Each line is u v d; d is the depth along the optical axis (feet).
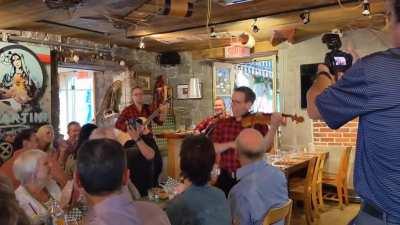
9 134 16.83
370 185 4.02
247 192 7.84
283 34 19.06
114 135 9.89
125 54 22.47
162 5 12.53
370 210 4.03
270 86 24.93
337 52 5.00
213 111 23.94
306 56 20.99
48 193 8.96
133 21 14.98
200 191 6.78
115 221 4.54
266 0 13.21
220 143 10.75
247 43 19.49
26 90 17.52
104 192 4.63
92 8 13.61
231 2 13.39
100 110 22.66
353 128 19.77
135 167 11.22
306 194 16.48
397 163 3.79
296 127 21.33
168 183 10.89
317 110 4.46
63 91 25.41
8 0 12.50
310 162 16.53
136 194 9.35
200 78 24.43
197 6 13.88
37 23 16.24
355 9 14.78
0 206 3.25
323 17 16.28
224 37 19.69
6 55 16.84
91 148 4.65
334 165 19.89
